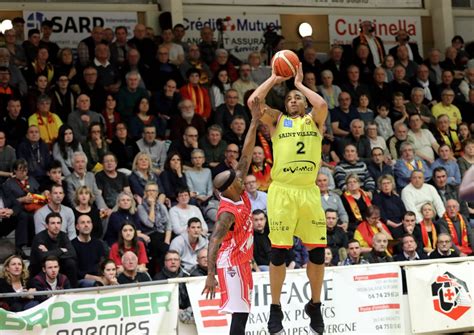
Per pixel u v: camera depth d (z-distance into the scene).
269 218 16.22
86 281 21.17
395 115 31.22
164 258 22.25
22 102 26.53
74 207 23.38
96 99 27.62
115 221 23.34
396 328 21.00
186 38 33.44
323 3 35.84
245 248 16.00
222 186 15.77
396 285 21.11
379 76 32.06
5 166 24.41
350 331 20.58
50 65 27.97
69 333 18.16
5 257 22.94
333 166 28.14
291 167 16.02
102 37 29.25
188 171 25.88
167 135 28.08
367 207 25.69
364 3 36.53
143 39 29.95
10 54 27.80
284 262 16.20
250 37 34.47
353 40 34.00
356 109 30.53
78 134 26.22
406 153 28.70
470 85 34.03
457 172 29.20
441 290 21.55
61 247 21.58
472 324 21.75
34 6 31.14
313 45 35.50
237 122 27.62
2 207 23.11
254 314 19.62
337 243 24.27
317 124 16.19
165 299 18.98
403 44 34.53
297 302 19.97
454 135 31.16
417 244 25.58
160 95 28.58
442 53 37.03
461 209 27.72
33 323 17.86
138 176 25.03
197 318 19.23
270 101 30.00
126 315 18.62
